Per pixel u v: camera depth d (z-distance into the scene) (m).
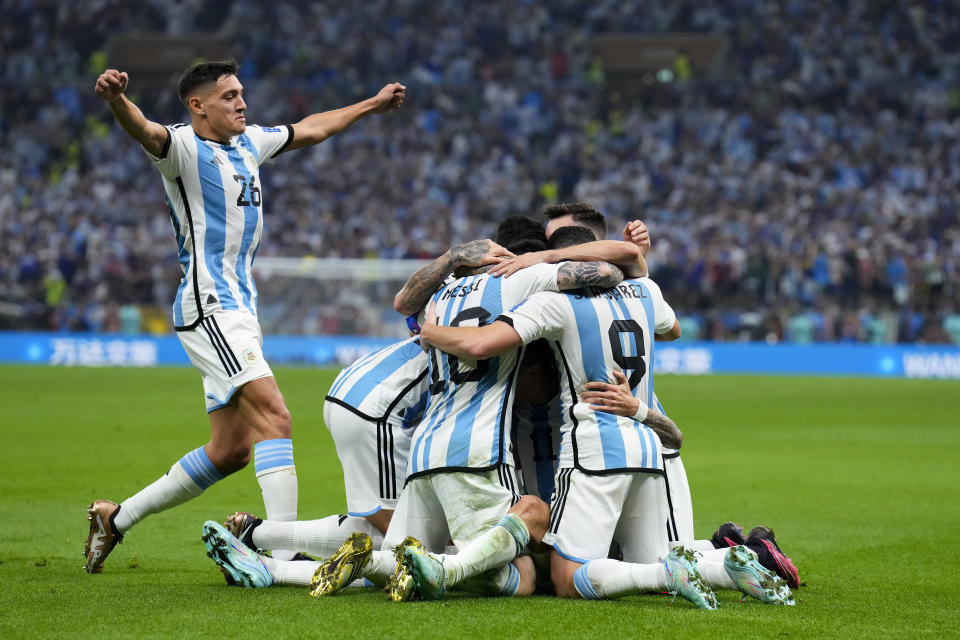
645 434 12.97
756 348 75.81
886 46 102.94
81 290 81.88
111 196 90.69
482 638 10.45
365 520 13.91
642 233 14.29
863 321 76.75
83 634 10.58
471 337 12.65
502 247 14.17
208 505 21.03
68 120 98.12
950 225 86.81
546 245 14.75
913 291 77.00
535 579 13.12
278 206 90.50
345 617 11.23
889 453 30.62
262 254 86.19
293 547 14.09
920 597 13.21
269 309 77.81
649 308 13.62
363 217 89.25
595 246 13.56
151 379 60.94
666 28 106.12
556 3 107.44
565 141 97.25
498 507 12.66
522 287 13.20
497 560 12.25
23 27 106.75
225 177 15.10
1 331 80.88
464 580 12.13
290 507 14.34
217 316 14.87
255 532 14.09
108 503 14.40
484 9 107.00
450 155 96.00
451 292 13.77
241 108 15.28
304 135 16.47
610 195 91.38
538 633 10.66
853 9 105.00
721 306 78.31
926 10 104.38
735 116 97.75
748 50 104.38
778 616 11.70
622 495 12.76
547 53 104.81
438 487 12.71
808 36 103.88
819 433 36.25
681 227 85.94
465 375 12.94
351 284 78.44
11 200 89.25
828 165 92.62
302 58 104.38
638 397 13.30
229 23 107.56
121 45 105.94
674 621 11.28
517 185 93.50
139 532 17.81
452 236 87.50
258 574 12.98
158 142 14.48
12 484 23.39
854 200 87.50
